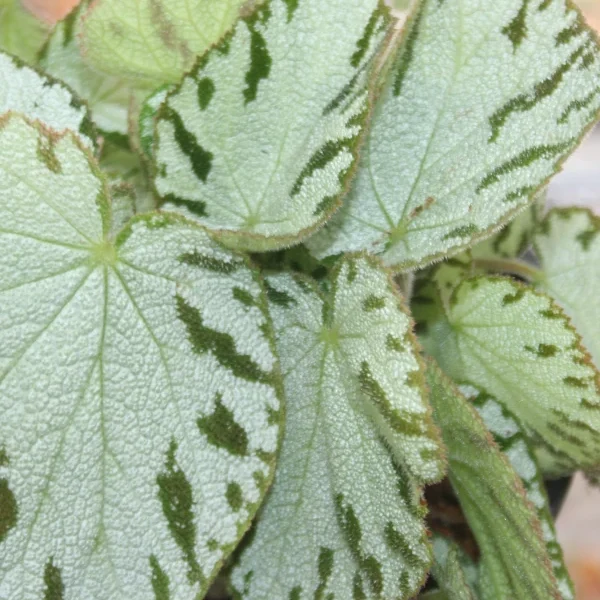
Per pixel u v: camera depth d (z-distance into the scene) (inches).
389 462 4.0
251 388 3.8
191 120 4.4
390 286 3.8
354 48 4.2
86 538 3.6
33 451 3.5
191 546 3.6
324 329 4.2
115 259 3.7
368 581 4.2
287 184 4.3
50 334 3.6
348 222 4.8
